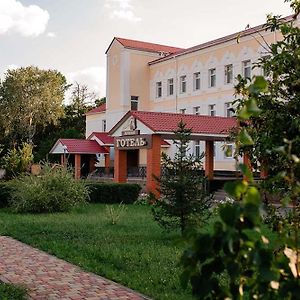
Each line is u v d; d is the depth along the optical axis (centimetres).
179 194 1150
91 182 2347
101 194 2266
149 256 945
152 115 2533
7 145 6100
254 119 502
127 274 801
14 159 3105
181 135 1197
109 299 668
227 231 198
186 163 1180
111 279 779
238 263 208
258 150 479
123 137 2597
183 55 4341
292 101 488
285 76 507
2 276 798
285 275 216
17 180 1953
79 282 761
